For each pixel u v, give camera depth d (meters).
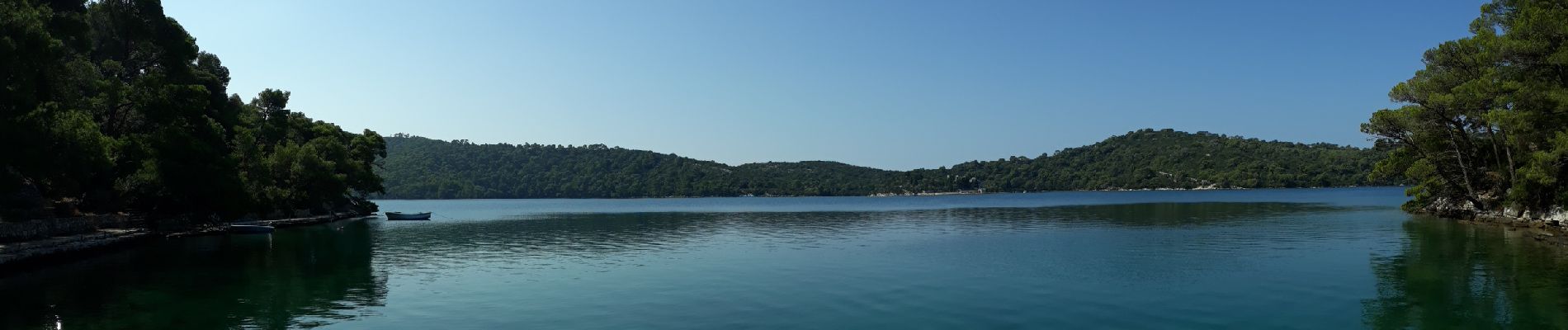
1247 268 34.97
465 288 30.86
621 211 150.00
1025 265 37.53
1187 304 25.36
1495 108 54.94
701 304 26.55
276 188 84.56
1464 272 32.22
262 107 104.81
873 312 24.72
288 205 90.06
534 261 42.25
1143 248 46.78
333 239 61.09
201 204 59.12
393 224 88.44
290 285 31.92
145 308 26.30
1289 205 127.75
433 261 42.53
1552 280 29.33
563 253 47.22
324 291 30.12
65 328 22.91
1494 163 67.25
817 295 28.11
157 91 54.09
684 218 108.38
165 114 54.25
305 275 35.75
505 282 32.53
